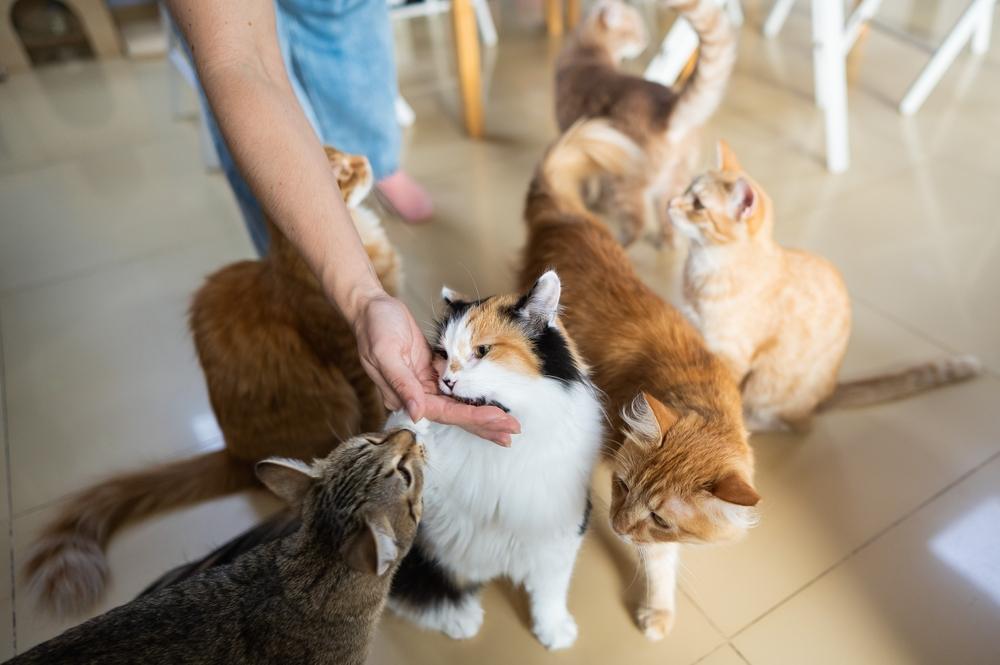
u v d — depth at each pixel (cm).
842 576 147
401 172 260
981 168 269
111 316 226
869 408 182
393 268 184
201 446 185
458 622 139
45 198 285
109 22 394
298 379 159
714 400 132
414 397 97
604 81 236
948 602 141
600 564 153
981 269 223
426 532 125
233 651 102
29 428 190
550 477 114
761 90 327
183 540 160
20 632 142
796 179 269
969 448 170
